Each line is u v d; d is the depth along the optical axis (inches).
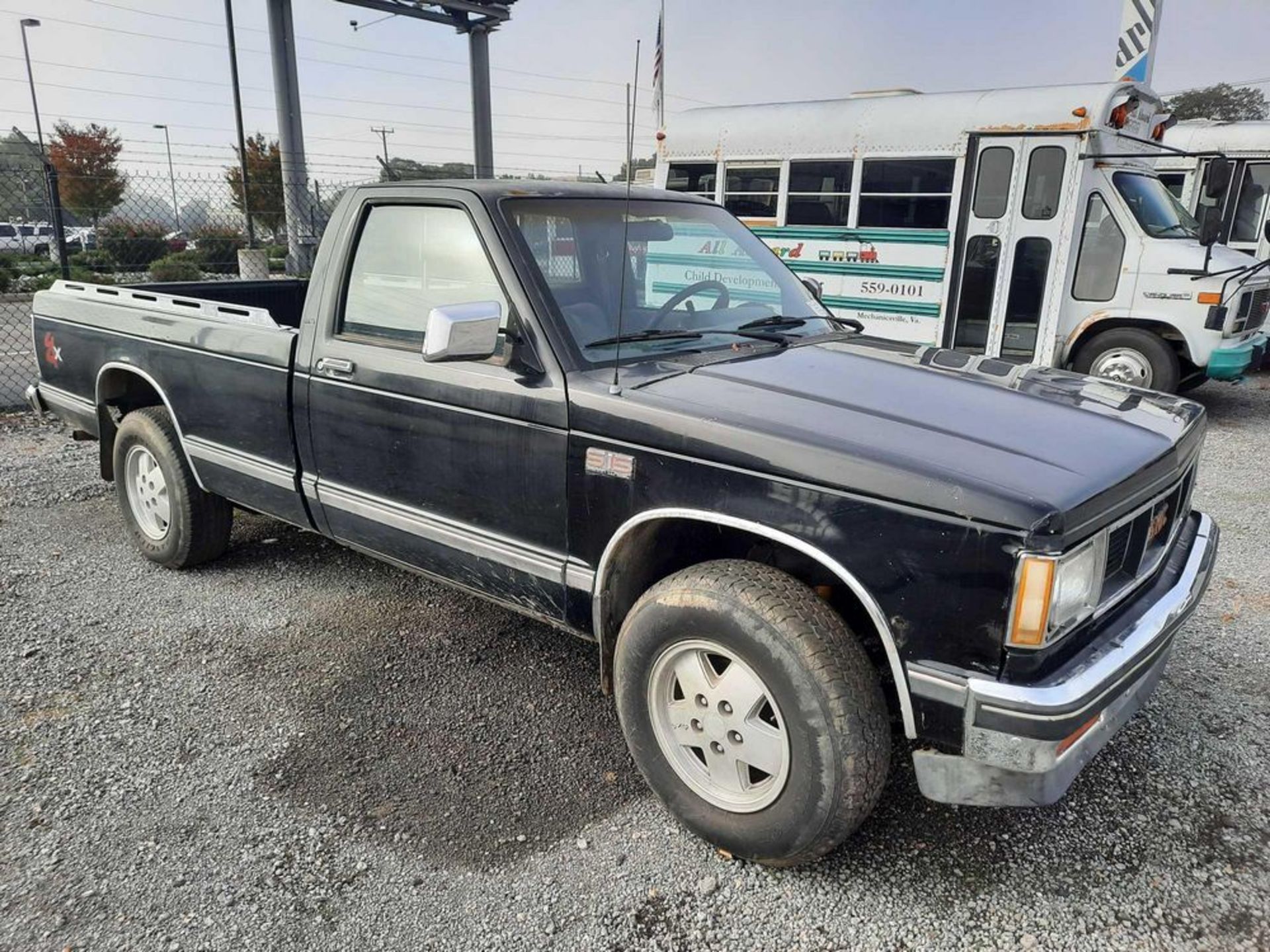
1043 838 113.7
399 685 147.6
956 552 88.7
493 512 126.0
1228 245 474.6
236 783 122.5
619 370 118.3
